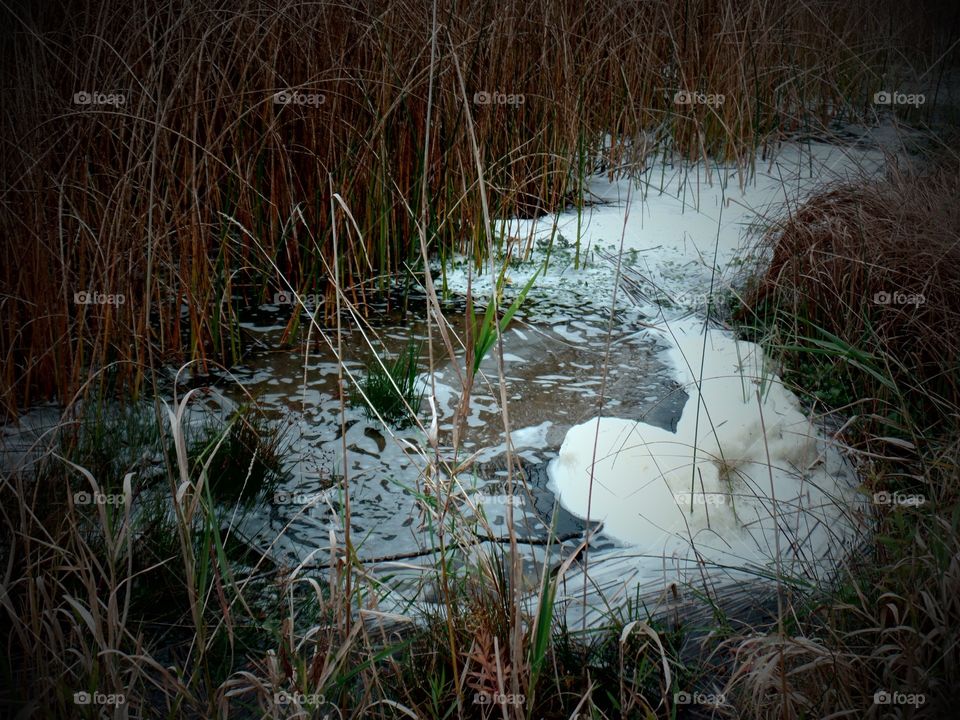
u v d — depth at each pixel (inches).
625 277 194.7
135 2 153.3
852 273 152.6
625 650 90.4
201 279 158.1
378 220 186.1
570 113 221.9
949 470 106.9
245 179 176.4
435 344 167.5
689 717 84.7
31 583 78.4
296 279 185.6
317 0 175.9
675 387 152.4
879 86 306.5
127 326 143.6
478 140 195.2
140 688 85.4
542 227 219.6
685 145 270.8
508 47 205.9
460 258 203.5
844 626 89.7
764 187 243.1
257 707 84.8
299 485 123.1
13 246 137.2
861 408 131.6
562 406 146.9
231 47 167.9
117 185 138.7
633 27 251.3
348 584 81.2
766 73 268.2
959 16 336.8
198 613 78.4
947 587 84.8
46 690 74.7
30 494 108.0
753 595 101.3
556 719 84.6
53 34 155.2
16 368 141.9
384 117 176.9
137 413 135.8
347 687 82.8
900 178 173.8
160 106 148.2
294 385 150.9
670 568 107.5
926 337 137.7
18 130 139.9
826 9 308.2
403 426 139.6
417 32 186.7
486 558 90.7
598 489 123.6
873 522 107.6
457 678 83.6
